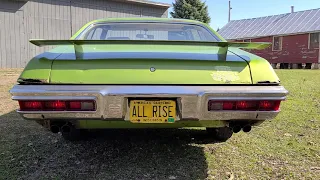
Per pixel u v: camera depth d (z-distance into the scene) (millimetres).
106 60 1843
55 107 1770
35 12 10594
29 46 10633
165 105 1823
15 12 10172
